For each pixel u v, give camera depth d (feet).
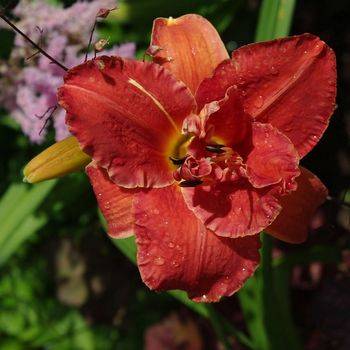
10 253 2.17
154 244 1.50
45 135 2.13
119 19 2.21
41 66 1.98
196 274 1.51
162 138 1.55
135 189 1.54
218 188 1.54
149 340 2.37
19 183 2.17
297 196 1.56
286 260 2.04
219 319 2.00
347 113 2.44
